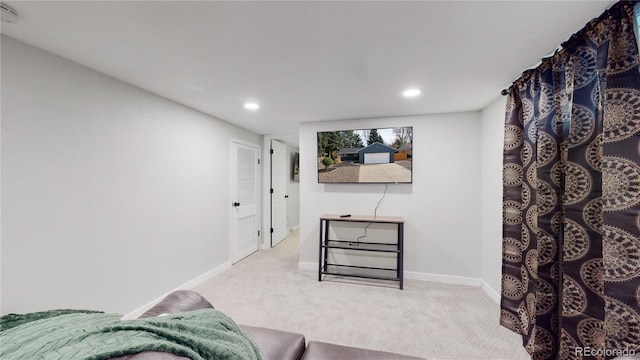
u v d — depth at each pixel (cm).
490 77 202
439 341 192
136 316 224
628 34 114
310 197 352
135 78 207
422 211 313
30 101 157
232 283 302
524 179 191
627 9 113
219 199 340
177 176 272
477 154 294
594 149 134
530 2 118
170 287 262
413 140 315
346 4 119
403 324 214
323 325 214
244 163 399
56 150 170
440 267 307
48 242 166
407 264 318
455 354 178
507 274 211
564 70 157
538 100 179
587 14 126
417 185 314
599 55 127
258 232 443
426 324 214
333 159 340
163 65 184
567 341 143
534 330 167
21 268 154
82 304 185
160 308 117
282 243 492
